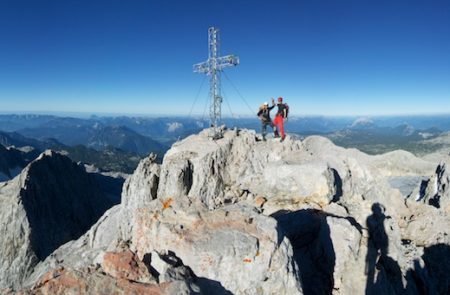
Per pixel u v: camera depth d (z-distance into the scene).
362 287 30.02
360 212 39.59
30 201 90.44
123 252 22.59
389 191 50.62
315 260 33.28
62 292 20.11
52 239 88.19
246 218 26.06
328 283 31.05
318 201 43.16
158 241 25.61
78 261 49.97
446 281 40.12
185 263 23.34
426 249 42.94
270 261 23.14
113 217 55.53
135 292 19.80
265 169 45.94
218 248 23.20
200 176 47.66
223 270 22.72
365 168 52.34
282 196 44.25
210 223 25.69
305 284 30.84
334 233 32.34
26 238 82.38
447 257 41.91
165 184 47.84
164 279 20.97
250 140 52.09
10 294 20.73
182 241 24.02
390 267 35.25
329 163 50.78
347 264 31.23
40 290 20.22
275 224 24.95
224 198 46.09
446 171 77.50
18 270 78.69
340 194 47.91
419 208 48.72
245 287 22.59
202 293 20.77
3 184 99.00
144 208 29.45
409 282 35.09
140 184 51.34
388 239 37.41
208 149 49.94
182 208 27.52
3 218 85.38
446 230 44.28
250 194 45.84
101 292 19.95
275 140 52.44
